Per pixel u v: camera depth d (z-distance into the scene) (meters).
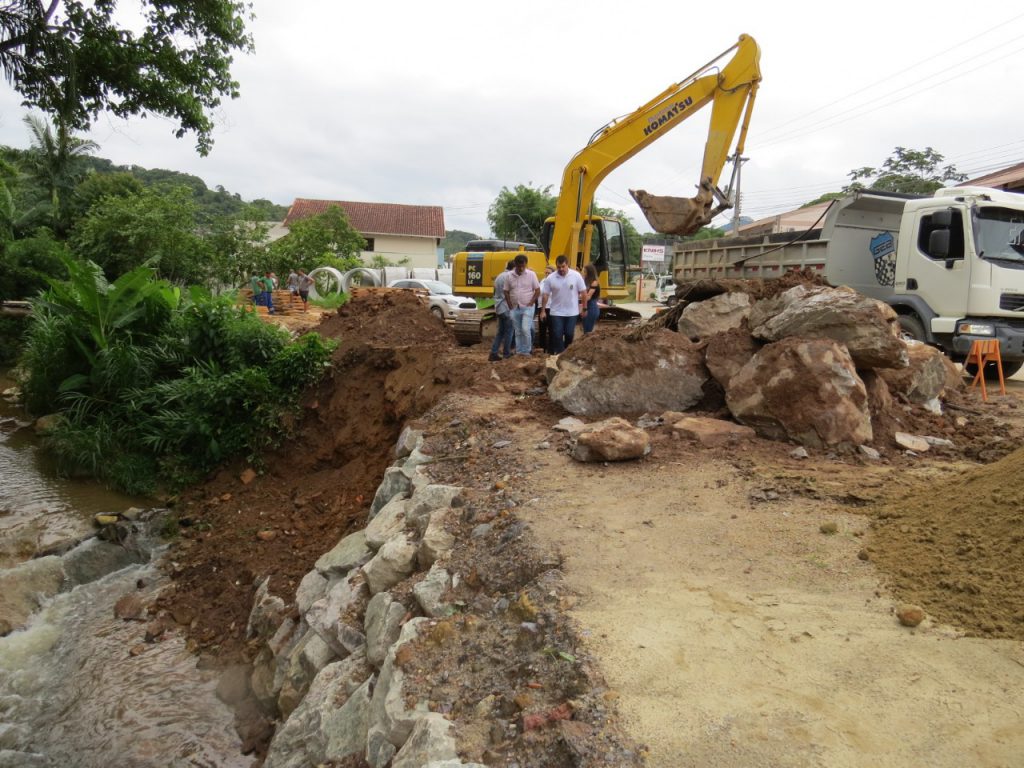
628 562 4.27
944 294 11.01
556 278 10.42
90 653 6.65
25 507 9.64
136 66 14.29
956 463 6.09
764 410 6.70
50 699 5.98
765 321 7.65
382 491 7.21
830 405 6.38
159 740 5.45
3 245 21.69
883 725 2.78
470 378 9.39
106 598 7.75
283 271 34.53
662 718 2.88
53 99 13.31
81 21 13.34
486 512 5.29
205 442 11.09
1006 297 10.62
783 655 3.28
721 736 2.76
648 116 12.35
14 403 14.91
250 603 7.29
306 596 6.17
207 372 11.90
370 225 48.69
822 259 12.39
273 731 5.30
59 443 11.12
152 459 11.12
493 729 3.08
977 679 3.00
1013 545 3.78
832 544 4.39
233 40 15.59
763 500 5.18
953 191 11.30
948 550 4.00
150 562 8.62
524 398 8.54
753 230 35.94
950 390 9.38
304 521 9.00
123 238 29.19
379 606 4.70
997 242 10.71
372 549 5.96
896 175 32.19
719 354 7.72
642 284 47.34
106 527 8.84
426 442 7.45
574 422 7.31
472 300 20.53
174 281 29.45
